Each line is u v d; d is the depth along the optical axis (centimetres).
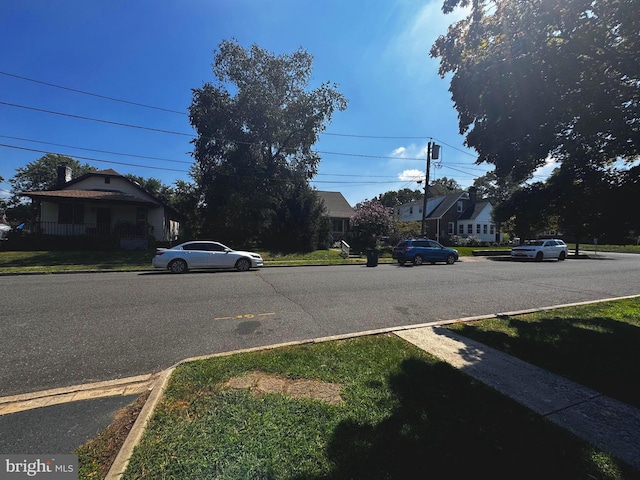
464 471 204
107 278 1088
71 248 1891
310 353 406
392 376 344
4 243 1794
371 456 217
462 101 553
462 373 356
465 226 3750
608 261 2117
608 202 390
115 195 2127
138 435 237
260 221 2314
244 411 270
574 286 1005
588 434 248
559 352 425
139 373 364
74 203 2108
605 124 397
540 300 788
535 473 204
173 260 1254
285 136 2536
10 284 948
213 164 2508
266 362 375
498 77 480
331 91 2494
